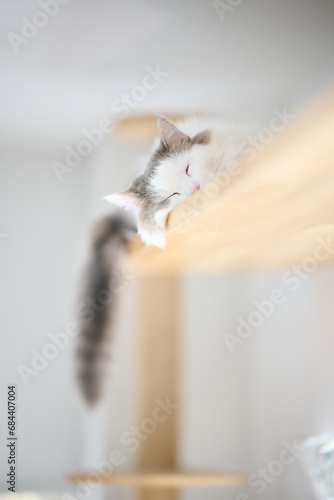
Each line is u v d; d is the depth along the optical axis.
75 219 2.86
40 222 2.85
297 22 2.29
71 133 2.75
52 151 2.86
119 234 2.61
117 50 2.40
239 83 2.48
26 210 2.85
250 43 2.36
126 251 2.43
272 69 2.43
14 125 2.71
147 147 2.75
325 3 2.24
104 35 2.36
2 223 2.84
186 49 2.39
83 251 2.71
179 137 2.11
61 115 2.66
